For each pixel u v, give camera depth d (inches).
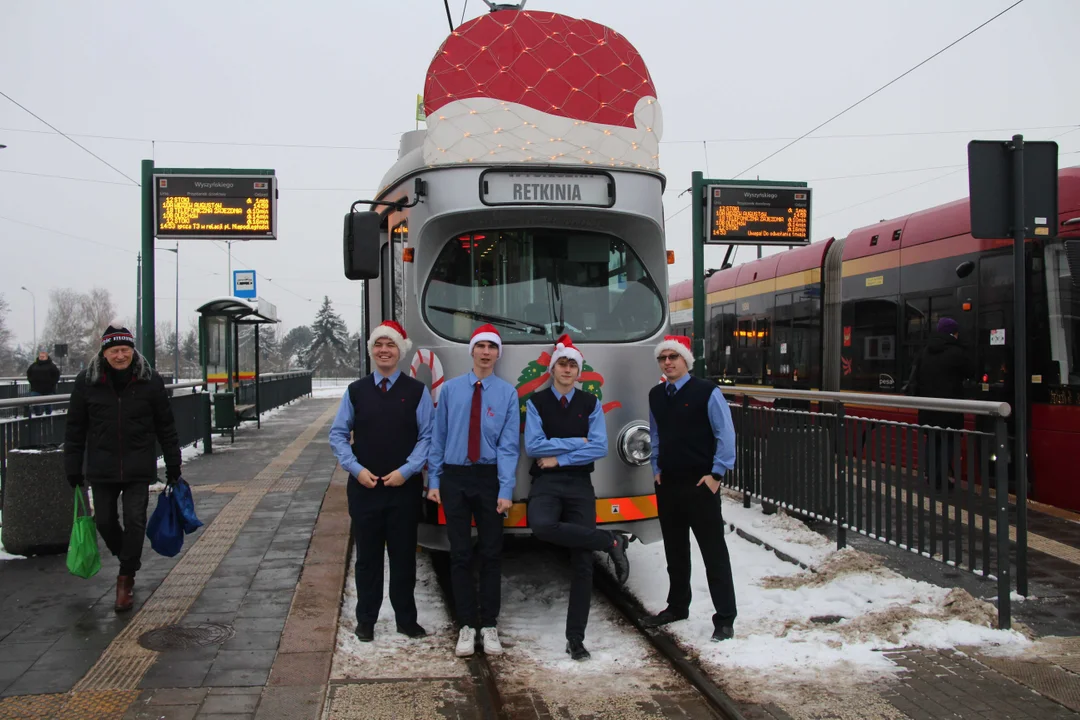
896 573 241.9
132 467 220.4
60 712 159.2
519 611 232.8
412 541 207.0
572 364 204.4
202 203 417.4
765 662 185.8
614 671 187.3
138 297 2284.7
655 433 212.8
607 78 244.8
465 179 234.7
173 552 224.7
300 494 377.7
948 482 215.0
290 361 4288.9
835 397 265.4
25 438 310.2
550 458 202.7
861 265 490.9
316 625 207.5
